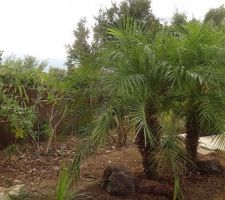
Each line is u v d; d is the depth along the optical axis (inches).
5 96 218.4
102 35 184.7
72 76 176.4
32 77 254.7
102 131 144.9
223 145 153.0
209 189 178.1
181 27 185.6
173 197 149.3
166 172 171.2
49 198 158.9
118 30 170.4
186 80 155.8
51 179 189.3
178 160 147.9
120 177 165.2
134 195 164.9
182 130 173.9
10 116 218.1
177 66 157.6
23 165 210.4
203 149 237.5
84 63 170.4
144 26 180.1
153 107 162.6
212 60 166.7
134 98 150.6
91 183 177.0
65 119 202.1
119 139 239.6
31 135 224.4
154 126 158.2
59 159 220.4
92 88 166.7
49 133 232.1
